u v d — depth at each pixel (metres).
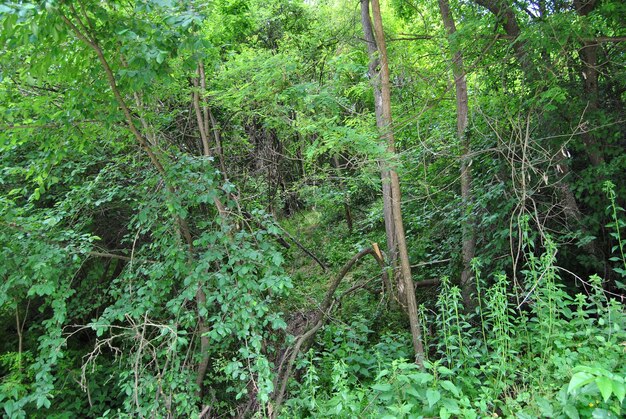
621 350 3.00
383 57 4.67
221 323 3.85
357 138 3.92
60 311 3.96
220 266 4.39
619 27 5.14
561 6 5.23
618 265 4.80
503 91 5.39
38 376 3.79
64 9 2.89
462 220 5.66
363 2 6.51
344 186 8.12
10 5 2.24
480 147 5.58
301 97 4.68
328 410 3.55
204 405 4.46
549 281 3.72
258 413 3.65
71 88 3.63
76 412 4.96
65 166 4.63
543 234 4.18
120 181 5.04
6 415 4.05
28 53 3.28
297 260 9.79
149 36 3.03
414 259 7.06
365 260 8.80
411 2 7.40
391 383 3.16
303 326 6.13
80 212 4.87
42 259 3.82
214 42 5.46
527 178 4.99
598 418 2.44
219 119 6.22
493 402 3.14
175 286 4.79
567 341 3.39
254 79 4.74
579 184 5.02
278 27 8.30
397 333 5.81
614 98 5.41
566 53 4.89
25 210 4.21
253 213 4.38
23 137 3.61
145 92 3.69
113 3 3.13
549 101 4.70
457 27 6.41
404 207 6.96
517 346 3.75
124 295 4.21
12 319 5.48
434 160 6.62
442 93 6.19
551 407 2.73
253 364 4.30
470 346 4.10
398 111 6.03
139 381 4.02
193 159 4.45
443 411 2.64
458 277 6.41
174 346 3.74
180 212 4.03
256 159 6.96
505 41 5.66
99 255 4.36
